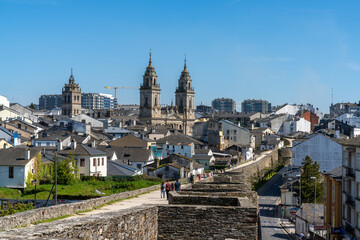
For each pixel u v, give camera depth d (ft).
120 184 221.87
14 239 43.70
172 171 300.81
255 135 645.10
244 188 120.26
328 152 372.79
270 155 515.50
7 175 232.53
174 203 84.99
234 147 527.40
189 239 72.69
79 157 266.98
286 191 288.51
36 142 395.55
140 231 67.41
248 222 71.97
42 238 44.14
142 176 260.42
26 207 138.21
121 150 351.67
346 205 181.78
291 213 263.90
